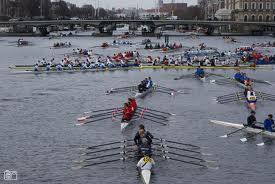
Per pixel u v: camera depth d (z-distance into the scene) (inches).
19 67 5398.6
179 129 2613.2
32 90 3912.4
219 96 3656.5
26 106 3240.7
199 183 1817.2
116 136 2448.3
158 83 4365.2
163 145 2239.2
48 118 2876.5
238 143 2326.5
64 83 4315.9
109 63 5423.2
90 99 3516.2
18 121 2792.8
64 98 3550.7
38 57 6968.5
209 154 2151.8
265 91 3959.2
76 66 5231.3
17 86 4124.0
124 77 4783.5
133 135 2465.6
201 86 4183.1
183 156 2068.2
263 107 3245.6
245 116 2967.5
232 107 3233.3
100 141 2356.1
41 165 2000.5
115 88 4023.1
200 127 2662.4
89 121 2765.7
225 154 2153.1
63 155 2128.4
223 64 5797.2
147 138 2068.2
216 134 2504.9
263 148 2240.4
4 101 3420.3
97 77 4753.9
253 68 5654.5
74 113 3026.6
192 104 3339.1
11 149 2222.0
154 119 2812.5
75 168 1961.1
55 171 1931.6
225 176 1889.8
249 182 1836.9
